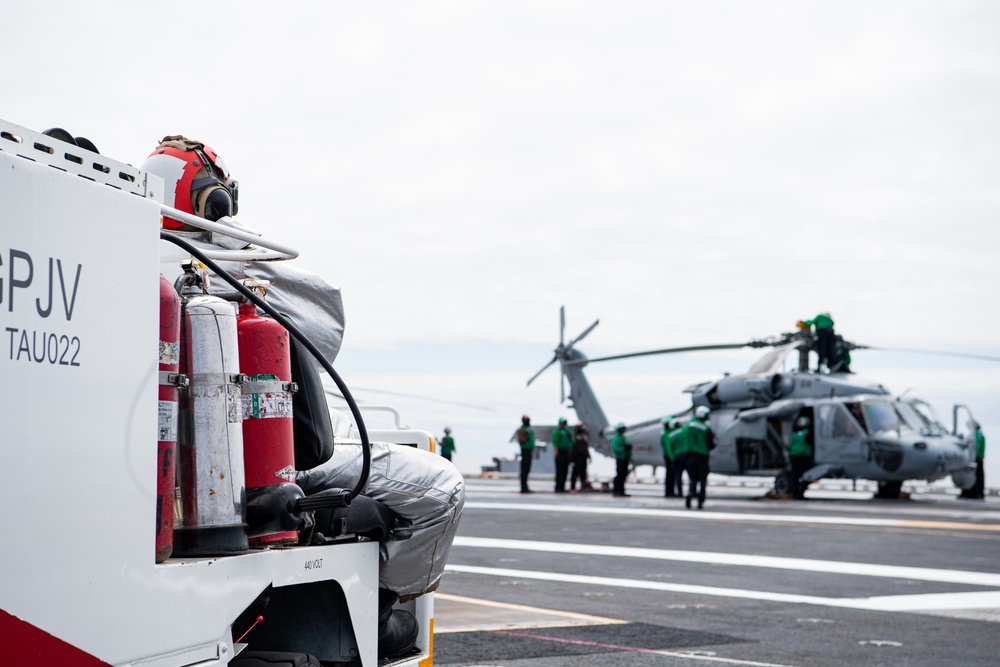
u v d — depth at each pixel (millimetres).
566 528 16344
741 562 11789
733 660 6414
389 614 3627
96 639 2184
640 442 31328
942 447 24656
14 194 2043
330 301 4066
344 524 3191
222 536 2688
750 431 27219
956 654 6688
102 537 2215
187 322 2713
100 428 2232
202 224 2781
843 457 25406
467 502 24297
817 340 27453
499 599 9000
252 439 2855
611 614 8203
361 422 2939
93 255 2252
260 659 2926
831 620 7984
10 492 1990
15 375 2018
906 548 13281
